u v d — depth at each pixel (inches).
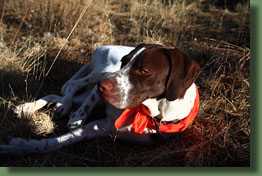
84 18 83.2
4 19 88.6
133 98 45.3
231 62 71.9
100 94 45.6
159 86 45.5
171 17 96.3
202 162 49.1
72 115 54.6
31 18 86.1
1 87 60.9
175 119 49.4
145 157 49.0
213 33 92.8
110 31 84.6
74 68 70.7
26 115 53.3
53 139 49.8
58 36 80.7
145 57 44.5
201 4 116.8
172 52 44.9
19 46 75.2
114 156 49.4
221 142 52.7
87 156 50.0
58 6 84.4
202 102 60.3
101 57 62.6
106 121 52.9
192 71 44.7
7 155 48.4
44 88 64.2
